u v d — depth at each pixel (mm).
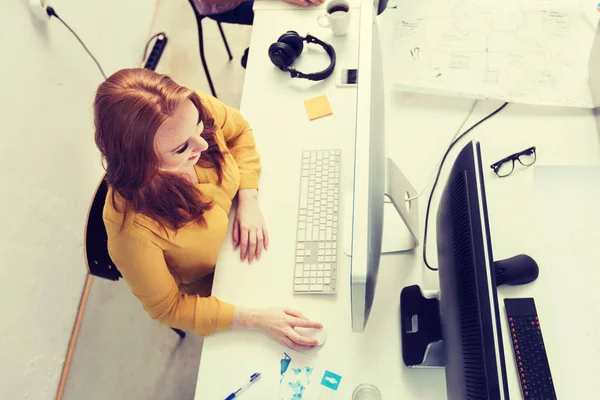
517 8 1503
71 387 1862
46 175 1760
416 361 1061
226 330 1166
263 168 1369
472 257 849
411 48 1478
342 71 1482
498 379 756
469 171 920
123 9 2328
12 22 1566
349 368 1092
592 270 1181
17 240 1604
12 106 1566
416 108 1410
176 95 920
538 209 1264
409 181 1295
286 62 1475
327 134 1394
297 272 1207
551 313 1117
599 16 1447
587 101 1336
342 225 1252
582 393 1035
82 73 1994
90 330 1956
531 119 1352
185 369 1852
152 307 1158
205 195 1191
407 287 1150
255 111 1454
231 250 1272
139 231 1062
